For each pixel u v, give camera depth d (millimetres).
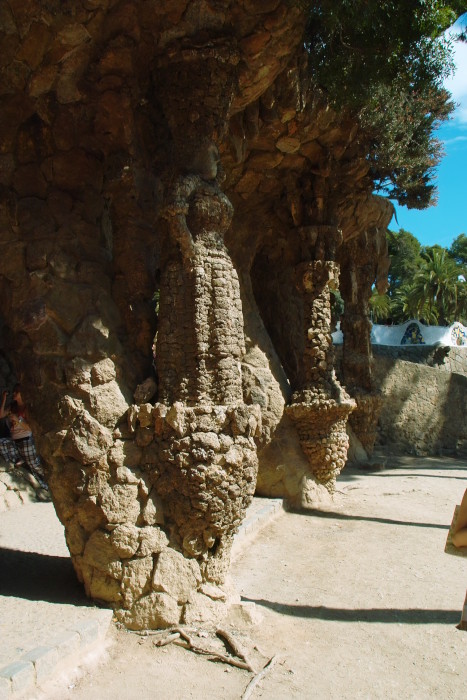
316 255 9688
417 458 17562
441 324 43625
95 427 4703
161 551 4664
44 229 5031
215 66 5141
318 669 4258
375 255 13797
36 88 4984
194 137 5168
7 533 7156
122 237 5184
